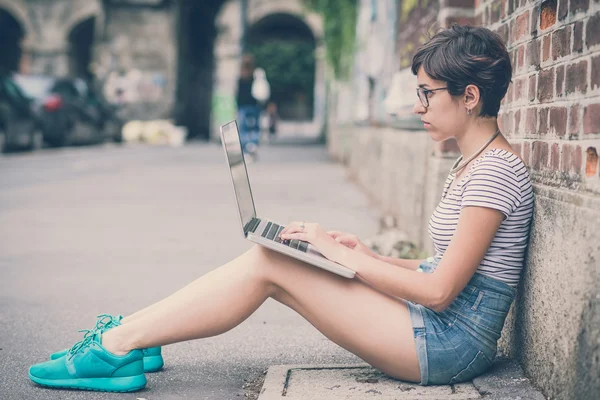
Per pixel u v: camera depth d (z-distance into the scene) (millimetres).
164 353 3057
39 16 33062
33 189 9102
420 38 5332
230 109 34281
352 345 2355
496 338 2381
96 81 24812
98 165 12672
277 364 2912
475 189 2236
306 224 2408
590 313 1918
